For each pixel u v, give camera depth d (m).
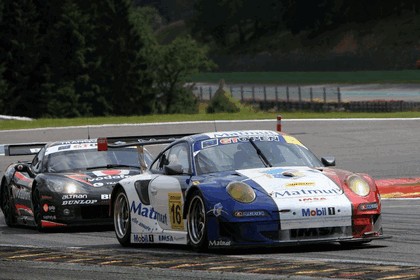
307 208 26.12
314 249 27.50
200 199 27.23
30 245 33.03
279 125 50.03
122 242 32.06
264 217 26.02
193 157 29.61
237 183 26.77
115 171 39.50
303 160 29.61
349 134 83.56
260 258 25.19
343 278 20.47
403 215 38.72
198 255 26.64
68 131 92.81
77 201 37.88
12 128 97.25
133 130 91.88
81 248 30.41
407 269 21.95
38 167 41.75
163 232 29.69
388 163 64.12
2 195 44.91
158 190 30.03
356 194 26.94
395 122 92.62
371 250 27.06
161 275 22.34
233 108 183.38
